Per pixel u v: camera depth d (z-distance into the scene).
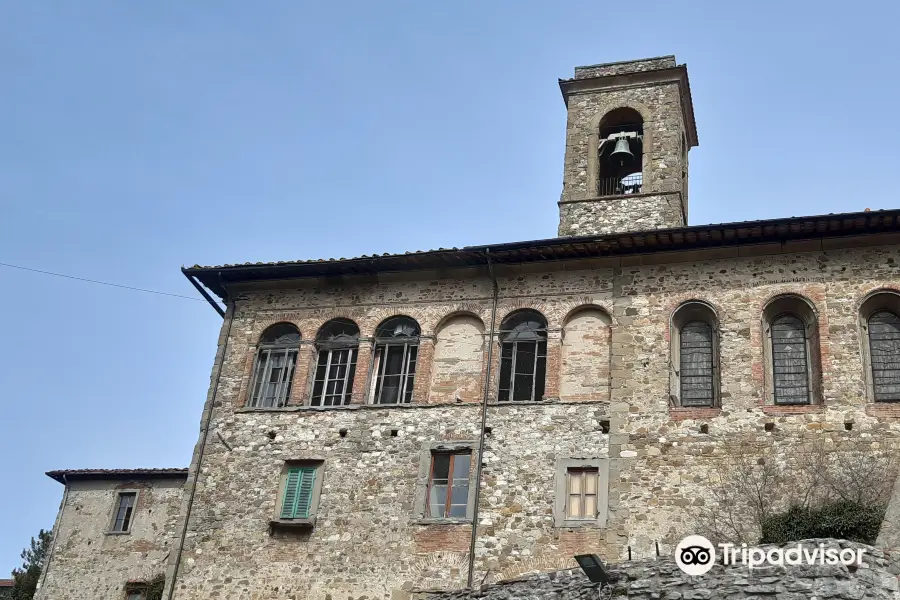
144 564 33.50
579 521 22.33
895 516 17.28
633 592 17.61
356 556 23.39
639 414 23.23
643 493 22.22
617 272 25.38
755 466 21.80
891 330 22.95
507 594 19.48
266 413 26.06
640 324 24.44
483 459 23.73
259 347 27.42
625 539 21.77
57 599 33.66
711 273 24.56
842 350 22.58
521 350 25.38
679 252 24.89
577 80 32.91
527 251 25.52
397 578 22.84
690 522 21.56
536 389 24.72
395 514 23.66
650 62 32.78
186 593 24.05
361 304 27.16
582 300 25.27
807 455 21.58
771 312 23.92
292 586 23.45
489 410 24.41
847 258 23.64
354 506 24.06
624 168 31.86
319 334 27.22
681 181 30.81
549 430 23.69
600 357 24.58
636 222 29.17
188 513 25.16
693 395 23.75
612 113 32.12
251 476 25.27
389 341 26.58
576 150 31.47
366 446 24.80
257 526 24.47
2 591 39.97
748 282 24.11
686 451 22.44
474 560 22.52
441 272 26.84
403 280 27.16
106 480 35.56
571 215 30.05
